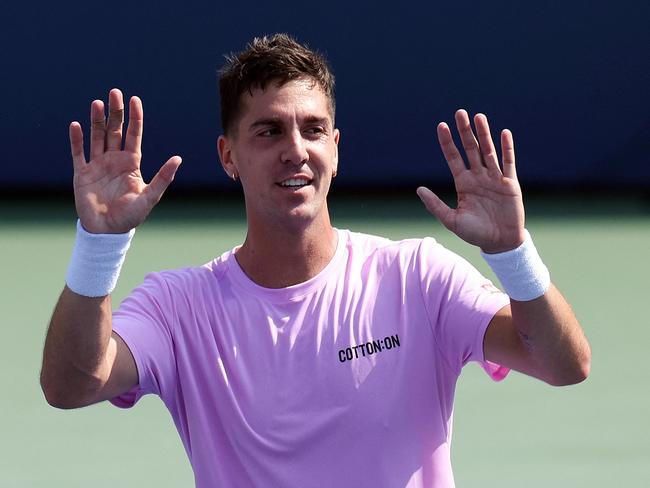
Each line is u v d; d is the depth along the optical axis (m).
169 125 37.44
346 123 37.97
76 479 15.04
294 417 8.82
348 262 9.20
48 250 30.34
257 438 8.84
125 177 8.62
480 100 37.88
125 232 8.55
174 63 37.19
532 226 33.53
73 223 34.03
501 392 18.55
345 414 8.80
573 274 27.36
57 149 37.31
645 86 37.97
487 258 8.64
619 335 21.91
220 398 8.95
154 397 18.62
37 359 20.41
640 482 14.67
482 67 37.75
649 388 18.62
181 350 9.04
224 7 37.09
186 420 9.22
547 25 37.69
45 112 37.12
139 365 8.93
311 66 9.12
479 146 8.70
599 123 38.09
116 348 8.83
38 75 36.97
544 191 38.59
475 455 15.79
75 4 36.75
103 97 37.09
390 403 8.84
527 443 16.25
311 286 9.06
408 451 8.90
